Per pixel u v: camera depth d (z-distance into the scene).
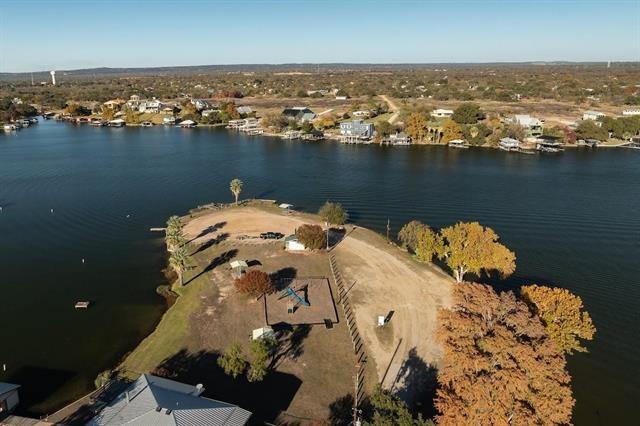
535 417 39.34
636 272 84.50
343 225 108.06
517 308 48.47
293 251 92.56
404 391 53.59
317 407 51.00
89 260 91.19
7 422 49.00
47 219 114.19
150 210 120.94
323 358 59.44
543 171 159.12
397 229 106.06
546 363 42.41
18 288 80.00
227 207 121.19
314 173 158.88
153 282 82.56
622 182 143.50
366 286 78.38
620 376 57.75
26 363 60.41
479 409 40.69
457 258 76.12
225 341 62.84
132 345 64.31
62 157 184.75
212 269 84.88
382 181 147.62
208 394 52.50
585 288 78.94
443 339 47.25
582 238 99.94
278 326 66.31
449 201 126.19
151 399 45.09
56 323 69.69
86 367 59.66
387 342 62.88
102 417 43.91
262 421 48.72
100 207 123.25
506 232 103.62
